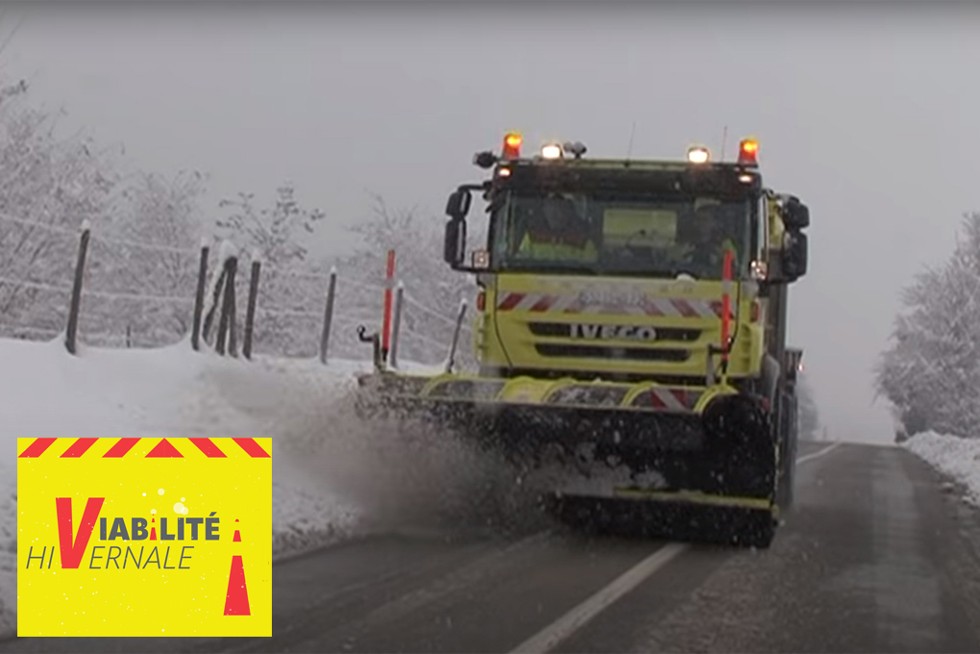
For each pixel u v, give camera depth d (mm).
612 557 10305
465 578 9125
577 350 12016
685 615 8242
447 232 12719
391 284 11891
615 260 12188
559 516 11383
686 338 11930
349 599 8242
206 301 17391
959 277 50219
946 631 8180
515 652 7066
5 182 23078
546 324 12078
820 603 8859
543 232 12352
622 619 8008
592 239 12273
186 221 28312
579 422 10664
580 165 12422
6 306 21328
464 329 29391
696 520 11188
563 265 12242
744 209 12164
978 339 49656
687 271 12078
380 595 8398
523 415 10742
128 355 14938
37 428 11445
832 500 16375
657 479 11047
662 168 12297
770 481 10852
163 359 15133
